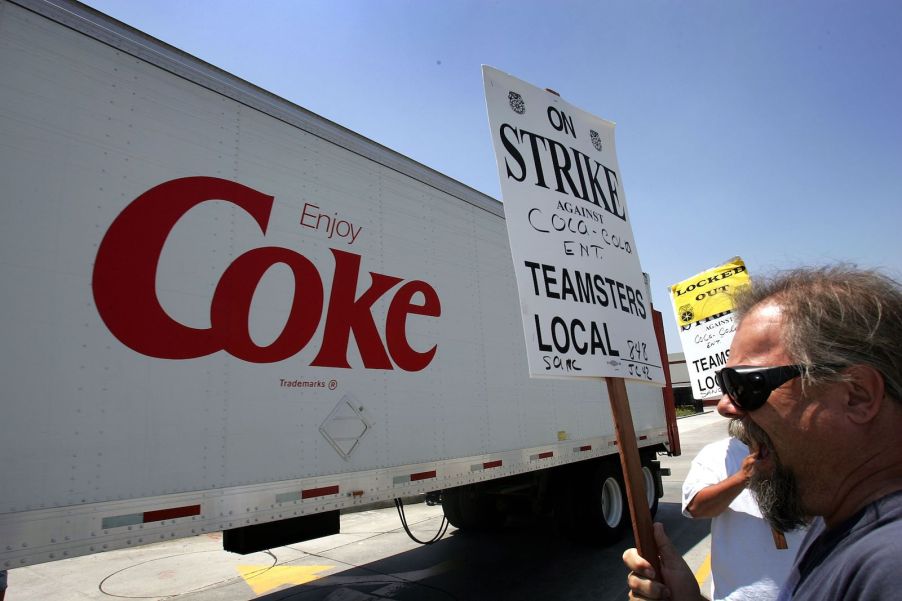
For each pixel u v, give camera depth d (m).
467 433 4.20
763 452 0.98
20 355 2.13
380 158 3.98
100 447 2.29
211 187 2.91
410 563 5.69
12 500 2.04
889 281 0.88
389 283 3.82
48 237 2.28
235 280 2.91
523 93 1.90
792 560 1.82
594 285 1.84
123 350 2.43
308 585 5.07
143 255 2.57
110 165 2.53
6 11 2.32
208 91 3.01
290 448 2.98
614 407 1.70
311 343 3.21
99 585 5.21
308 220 3.37
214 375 2.73
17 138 2.26
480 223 4.87
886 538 0.69
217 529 2.61
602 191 2.04
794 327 0.89
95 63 2.57
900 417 0.81
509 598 4.51
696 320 4.10
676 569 1.39
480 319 4.61
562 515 5.72
